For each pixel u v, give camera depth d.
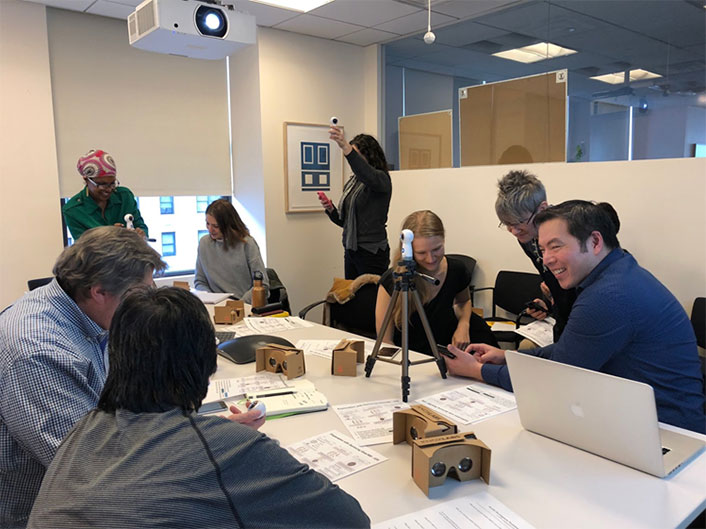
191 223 4.47
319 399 1.47
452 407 1.45
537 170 3.34
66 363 1.08
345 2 3.57
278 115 4.23
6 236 3.39
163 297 0.83
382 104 4.72
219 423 0.80
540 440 1.26
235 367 1.82
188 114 4.25
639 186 2.87
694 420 1.38
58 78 3.61
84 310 1.23
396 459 1.18
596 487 1.05
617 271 1.41
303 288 4.58
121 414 0.80
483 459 1.07
